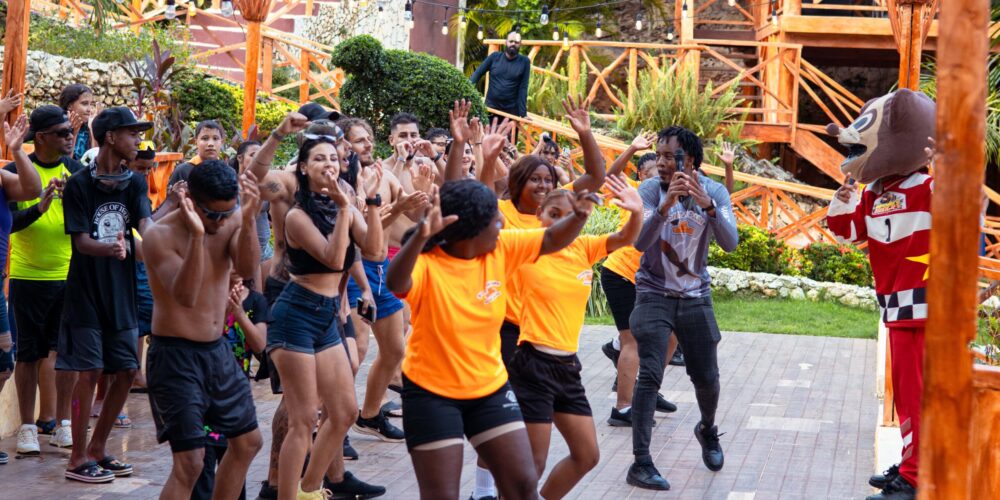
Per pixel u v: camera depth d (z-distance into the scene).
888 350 7.03
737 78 17.98
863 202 5.79
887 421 7.08
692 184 6.14
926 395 3.25
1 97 7.50
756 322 12.36
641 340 6.41
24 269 6.53
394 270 3.99
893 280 5.55
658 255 6.43
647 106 17.53
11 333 6.82
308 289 5.20
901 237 5.50
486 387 4.18
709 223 6.41
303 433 5.18
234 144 10.38
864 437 7.54
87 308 6.04
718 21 21.09
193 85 14.29
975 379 4.09
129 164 6.26
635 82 18.22
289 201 5.77
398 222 7.27
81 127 7.91
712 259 14.24
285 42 17.44
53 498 5.73
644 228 6.14
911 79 7.94
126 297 6.16
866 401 8.70
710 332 6.47
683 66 18.39
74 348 6.02
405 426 4.18
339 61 13.05
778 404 8.55
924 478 3.25
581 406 5.00
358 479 6.21
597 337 11.41
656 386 6.37
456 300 4.12
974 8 3.13
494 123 5.75
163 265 4.75
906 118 5.39
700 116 17.53
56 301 6.55
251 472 6.43
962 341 3.19
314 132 5.17
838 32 18.31
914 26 7.89
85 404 6.04
